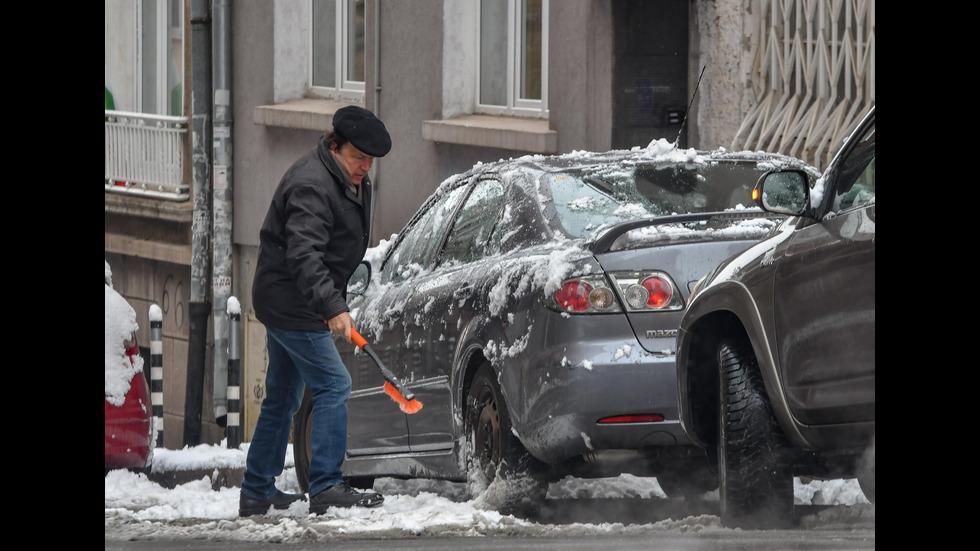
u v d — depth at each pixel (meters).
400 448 23.89
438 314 22.12
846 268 13.98
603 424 18.39
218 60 54.09
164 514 23.22
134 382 30.28
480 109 45.50
